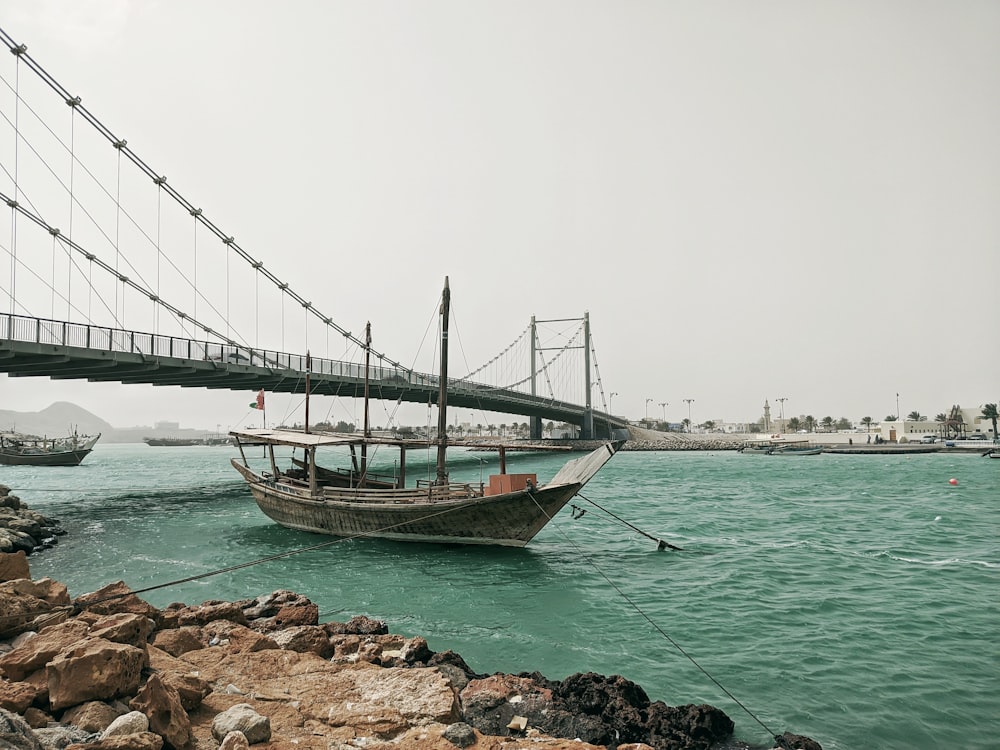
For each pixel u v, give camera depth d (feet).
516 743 23.88
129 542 86.63
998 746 28.86
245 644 32.89
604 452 73.51
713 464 307.17
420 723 24.88
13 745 17.10
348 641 36.17
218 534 92.84
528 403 346.74
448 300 98.68
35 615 30.53
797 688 35.32
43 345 106.52
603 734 26.23
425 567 68.74
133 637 28.07
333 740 22.75
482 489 80.28
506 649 42.34
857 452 405.80
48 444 341.82
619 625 47.44
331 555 75.41
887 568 66.39
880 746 28.89
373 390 217.15
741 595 55.52
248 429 107.24
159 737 19.51
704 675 37.37
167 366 131.54
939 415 599.16
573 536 88.48
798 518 107.96
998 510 119.24
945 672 37.42
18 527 85.92
